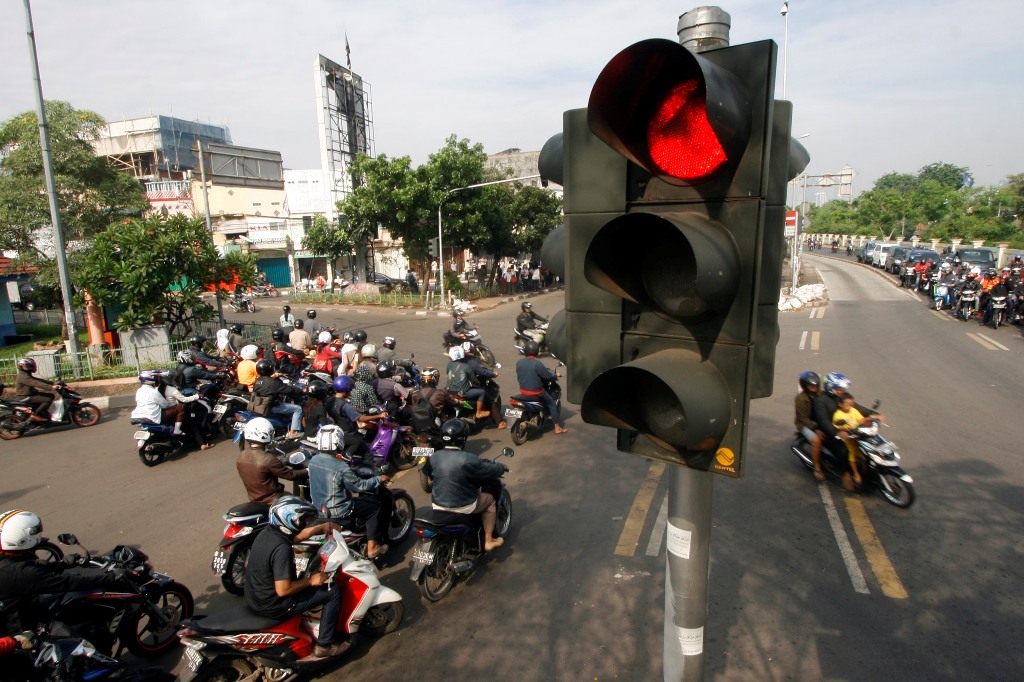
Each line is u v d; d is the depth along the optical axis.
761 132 1.71
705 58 1.72
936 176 76.19
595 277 1.93
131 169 43.50
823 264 46.94
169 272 15.22
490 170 36.97
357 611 4.44
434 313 27.36
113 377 13.79
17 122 18.94
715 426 1.79
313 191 42.53
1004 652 4.25
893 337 17.27
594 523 6.45
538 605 5.03
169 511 7.14
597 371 2.13
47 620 3.99
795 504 6.71
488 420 10.46
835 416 6.96
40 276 18.72
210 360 12.12
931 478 7.29
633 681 4.09
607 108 1.79
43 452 9.50
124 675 4.25
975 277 20.97
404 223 30.11
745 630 4.56
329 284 39.88
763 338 2.00
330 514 5.48
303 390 10.34
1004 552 5.57
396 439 8.38
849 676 4.05
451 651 4.51
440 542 5.23
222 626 3.94
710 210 1.84
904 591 5.01
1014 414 9.73
